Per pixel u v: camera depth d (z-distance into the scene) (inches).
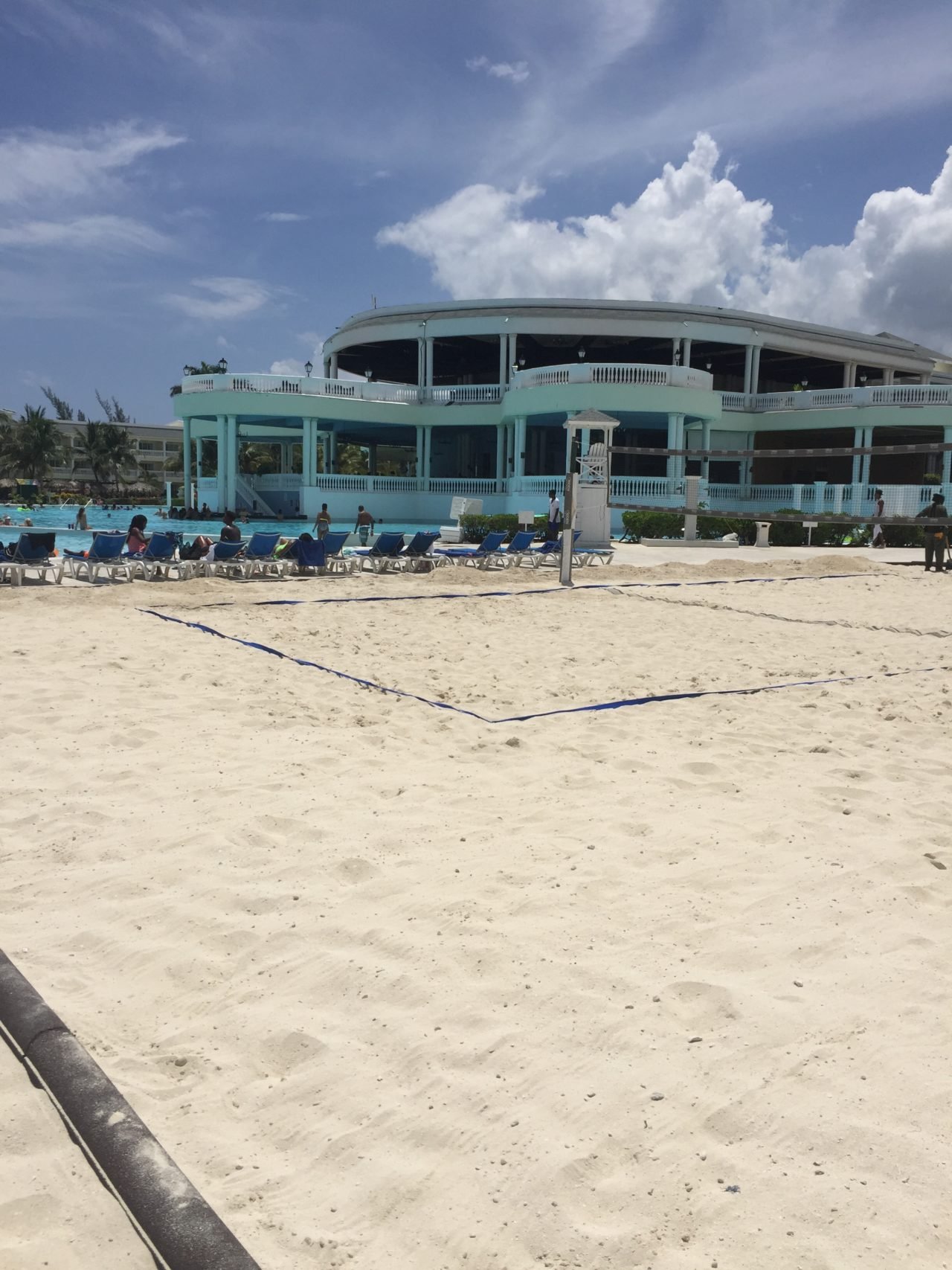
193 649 344.5
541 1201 81.0
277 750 221.3
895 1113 92.5
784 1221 78.4
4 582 553.0
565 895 144.5
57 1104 92.7
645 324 1547.7
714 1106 93.6
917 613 536.4
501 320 1552.7
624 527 1195.9
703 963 124.1
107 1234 77.5
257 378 1497.3
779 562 855.1
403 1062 101.7
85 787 190.5
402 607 505.4
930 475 1461.6
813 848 166.7
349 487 1562.5
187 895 143.3
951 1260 74.3
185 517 1513.3
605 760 221.8
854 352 1755.7
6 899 141.6
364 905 140.6
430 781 201.9
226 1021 110.7
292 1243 76.7
